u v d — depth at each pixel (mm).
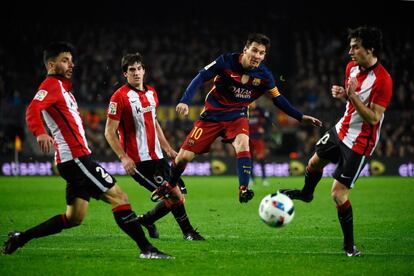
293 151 94750
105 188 25141
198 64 116750
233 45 121625
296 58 119000
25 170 88312
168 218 40188
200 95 101625
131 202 53188
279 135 95500
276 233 34000
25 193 59938
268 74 29203
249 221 39500
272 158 89750
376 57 26266
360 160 26672
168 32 123938
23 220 40625
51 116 24766
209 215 42938
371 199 53875
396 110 102000
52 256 26469
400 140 94750
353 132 26781
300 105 105188
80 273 23266
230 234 33719
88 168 24891
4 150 91438
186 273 23281
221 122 29406
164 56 118312
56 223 25641
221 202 52094
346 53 119188
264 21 126125
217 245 29781
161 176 32094
